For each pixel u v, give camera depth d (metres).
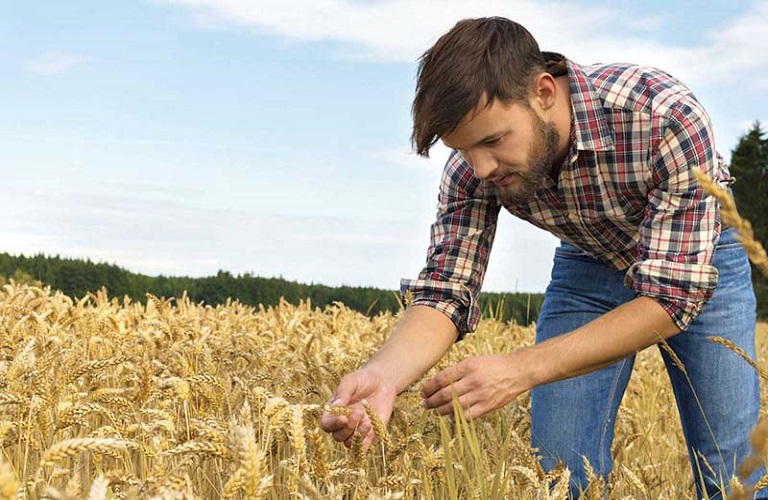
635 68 3.05
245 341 4.25
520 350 2.76
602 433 3.39
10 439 2.26
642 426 4.21
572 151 2.99
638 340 2.81
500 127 2.68
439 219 3.48
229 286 14.41
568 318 3.48
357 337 4.78
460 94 2.61
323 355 3.92
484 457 2.92
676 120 2.87
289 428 2.16
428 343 3.10
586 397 3.33
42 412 2.22
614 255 3.33
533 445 3.33
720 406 3.18
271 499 2.32
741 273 3.21
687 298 2.81
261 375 3.17
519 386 2.71
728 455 3.21
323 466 1.91
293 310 6.63
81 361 2.99
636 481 2.90
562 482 2.21
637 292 2.90
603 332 2.79
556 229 3.34
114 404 2.64
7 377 2.53
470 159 2.79
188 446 1.64
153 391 2.67
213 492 2.64
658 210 2.92
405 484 2.28
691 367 3.22
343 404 2.60
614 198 3.08
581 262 3.51
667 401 5.29
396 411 3.10
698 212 2.87
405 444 2.39
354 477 2.37
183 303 6.05
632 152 2.94
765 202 38.62
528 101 2.73
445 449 2.36
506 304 10.40
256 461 1.32
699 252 2.86
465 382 2.66
